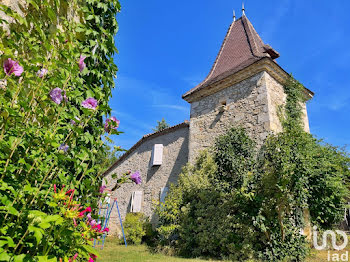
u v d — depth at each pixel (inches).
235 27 494.3
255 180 258.2
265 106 315.6
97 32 115.3
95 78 113.1
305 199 239.8
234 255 246.5
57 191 64.5
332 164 293.9
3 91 71.6
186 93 438.0
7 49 67.2
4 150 56.3
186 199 329.1
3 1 80.3
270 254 232.5
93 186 77.2
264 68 332.2
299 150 236.5
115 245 391.5
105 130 85.3
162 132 504.1
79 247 56.6
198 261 241.3
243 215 250.1
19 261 42.4
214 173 308.3
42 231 42.4
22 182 56.7
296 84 363.3
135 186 527.2
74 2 112.9
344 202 311.6
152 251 319.0
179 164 445.4
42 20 94.6
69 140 77.0
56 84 76.4
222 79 374.3
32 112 66.3
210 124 381.1
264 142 288.5
